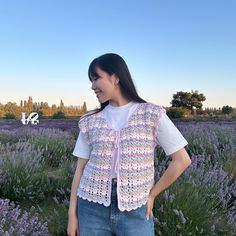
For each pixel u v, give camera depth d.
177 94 55.56
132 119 2.15
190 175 4.60
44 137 10.23
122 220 2.10
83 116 2.32
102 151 2.14
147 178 2.13
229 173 5.89
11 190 5.61
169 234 3.82
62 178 5.96
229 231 4.10
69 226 2.30
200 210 4.02
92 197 2.14
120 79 2.20
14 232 3.46
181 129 12.02
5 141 12.96
